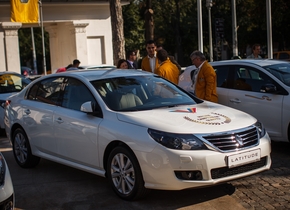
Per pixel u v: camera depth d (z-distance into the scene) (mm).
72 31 24016
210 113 5895
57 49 26156
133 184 5531
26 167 7582
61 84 6992
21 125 7480
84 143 6180
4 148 9422
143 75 7059
